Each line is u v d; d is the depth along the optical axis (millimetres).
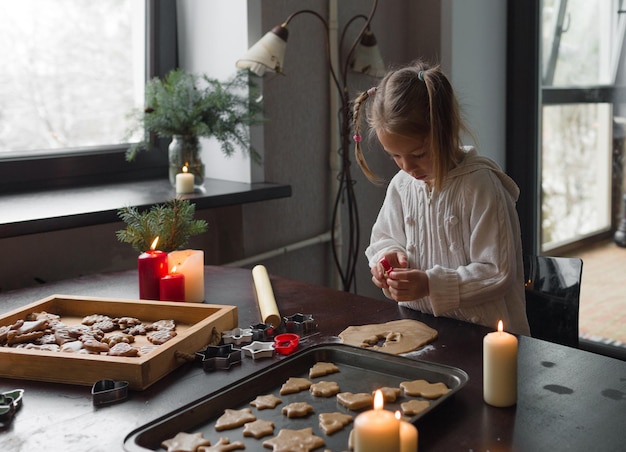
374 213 2936
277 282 1820
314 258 2795
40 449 1003
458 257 1649
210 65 2619
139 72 2652
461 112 1926
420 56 2889
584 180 2709
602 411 1072
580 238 2742
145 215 1837
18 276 2205
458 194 1627
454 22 2717
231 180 2619
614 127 2615
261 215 2588
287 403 1137
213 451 981
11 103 2354
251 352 1328
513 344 1083
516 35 2822
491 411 1080
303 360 1270
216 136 2365
